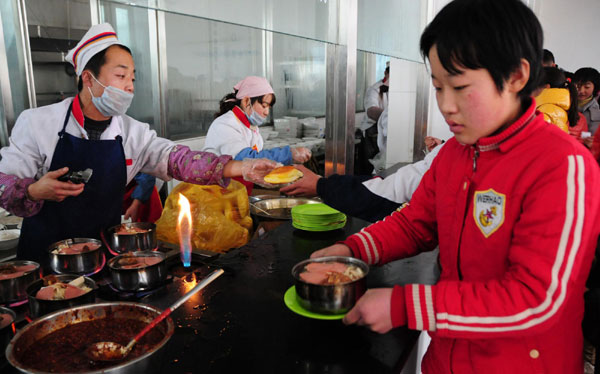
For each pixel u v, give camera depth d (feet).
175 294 3.92
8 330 2.93
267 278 4.29
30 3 8.57
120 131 5.54
